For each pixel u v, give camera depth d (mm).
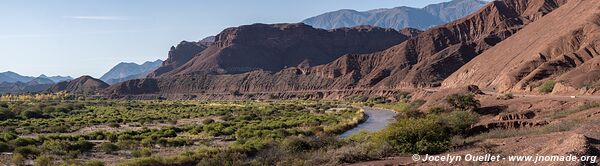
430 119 23625
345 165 19109
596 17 94375
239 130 49188
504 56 116062
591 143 13031
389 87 169250
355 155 20312
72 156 31672
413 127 21000
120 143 38344
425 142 20297
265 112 91688
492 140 20734
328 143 28359
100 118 79312
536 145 15711
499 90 87562
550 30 107625
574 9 110250
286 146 27781
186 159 27344
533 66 87938
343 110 95188
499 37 193500
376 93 163625
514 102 49375
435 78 161250
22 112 88312
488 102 59031
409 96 126625
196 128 54719
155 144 39719
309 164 19984
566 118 30594
